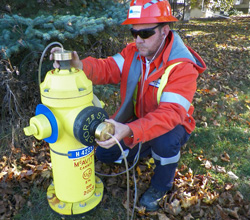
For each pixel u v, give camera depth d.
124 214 2.07
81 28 2.63
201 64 2.04
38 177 2.36
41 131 1.50
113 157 2.33
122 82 2.12
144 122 1.57
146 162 2.59
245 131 3.31
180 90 1.76
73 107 1.50
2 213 2.02
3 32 2.51
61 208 1.83
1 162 2.48
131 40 4.23
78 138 1.49
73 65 1.88
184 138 2.14
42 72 2.95
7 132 2.74
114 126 1.48
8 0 2.96
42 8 3.04
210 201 2.16
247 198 2.26
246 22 13.10
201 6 16.52
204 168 2.61
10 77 2.62
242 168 2.65
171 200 2.16
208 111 3.77
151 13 1.75
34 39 2.53
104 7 3.31
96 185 2.06
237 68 5.66
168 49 1.85
